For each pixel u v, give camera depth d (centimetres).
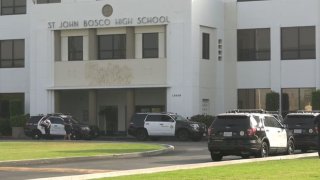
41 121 5112
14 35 6041
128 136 5322
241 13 5481
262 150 2708
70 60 5553
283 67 5347
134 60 5294
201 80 5241
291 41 5334
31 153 2977
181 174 1783
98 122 5725
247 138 2661
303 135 3216
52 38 5569
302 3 5294
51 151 3145
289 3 5334
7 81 6062
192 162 2656
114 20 5353
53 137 5134
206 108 5325
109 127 5725
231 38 5503
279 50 5353
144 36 5369
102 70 5384
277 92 5334
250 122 2681
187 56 5131
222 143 2698
